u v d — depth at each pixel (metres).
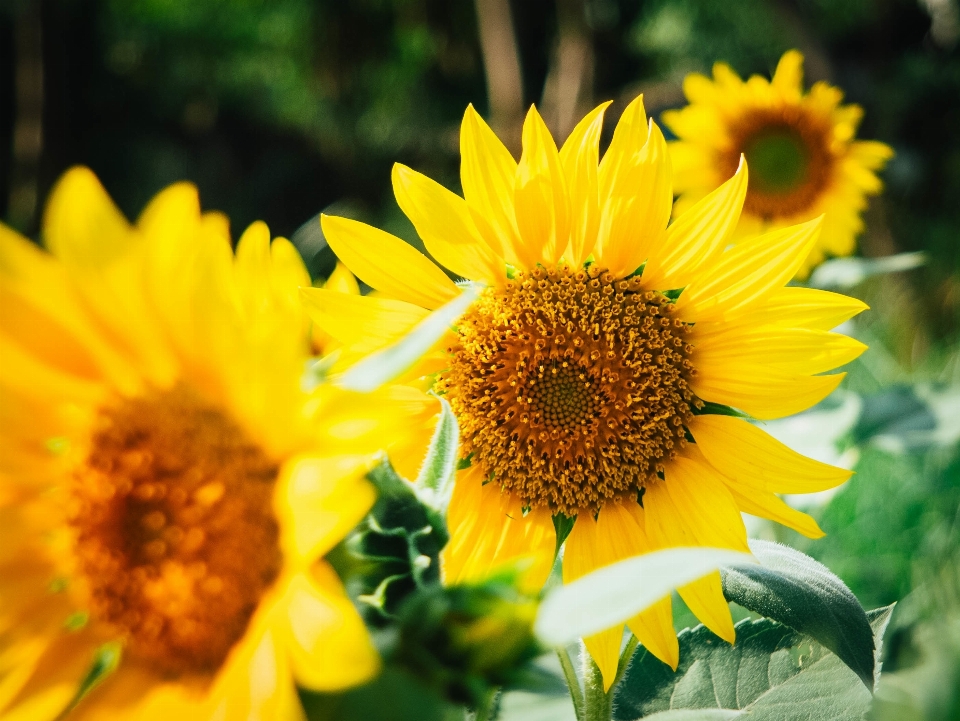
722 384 0.34
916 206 1.76
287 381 0.17
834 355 0.34
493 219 0.34
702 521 0.34
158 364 0.19
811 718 0.35
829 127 0.74
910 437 0.66
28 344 0.18
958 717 0.20
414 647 0.16
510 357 0.35
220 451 0.19
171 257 0.17
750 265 0.34
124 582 0.19
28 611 0.19
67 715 0.19
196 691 0.19
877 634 0.33
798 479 0.34
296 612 0.16
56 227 0.17
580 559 0.35
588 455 0.35
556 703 0.32
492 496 0.35
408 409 0.32
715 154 0.76
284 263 0.32
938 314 1.38
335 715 0.16
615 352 0.35
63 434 0.20
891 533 0.79
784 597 0.31
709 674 0.37
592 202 0.34
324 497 0.16
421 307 0.34
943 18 1.98
